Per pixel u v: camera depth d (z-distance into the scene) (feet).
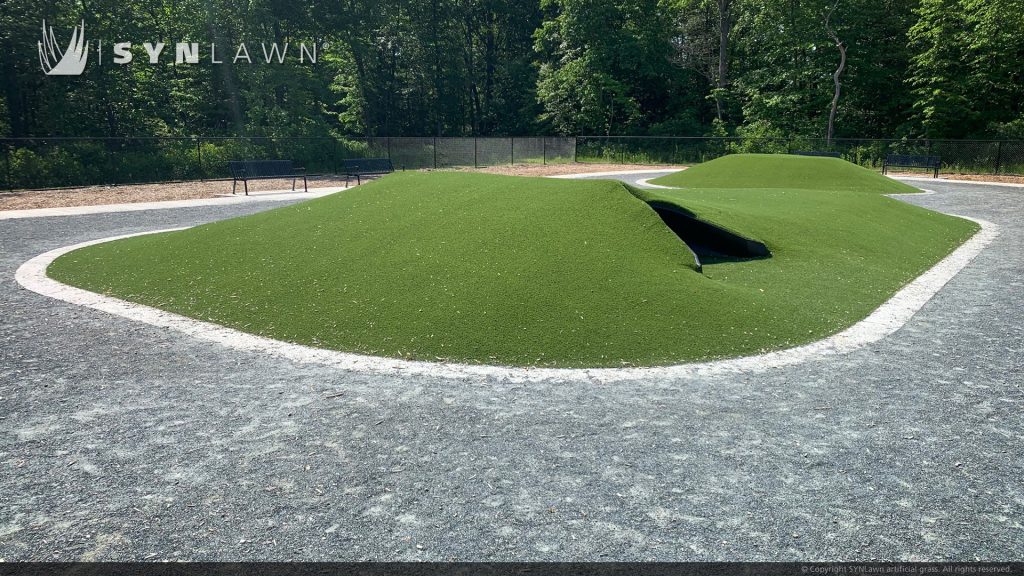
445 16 168.66
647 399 15.39
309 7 128.88
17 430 13.82
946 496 11.23
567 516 10.51
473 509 10.71
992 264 32.45
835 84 127.85
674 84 160.25
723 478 11.76
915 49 125.18
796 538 9.95
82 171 75.51
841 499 11.09
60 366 17.70
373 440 13.24
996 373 17.43
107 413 14.65
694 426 13.94
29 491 11.35
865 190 62.49
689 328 19.83
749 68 155.12
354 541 9.84
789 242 32.35
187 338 20.07
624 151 127.44
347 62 159.22
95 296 25.13
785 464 12.30
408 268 23.88
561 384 16.28
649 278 22.57
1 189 68.54
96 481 11.68
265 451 12.78
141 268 27.96
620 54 143.43
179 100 126.52
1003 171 98.32
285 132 119.03
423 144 113.29
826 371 17.44
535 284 21.84
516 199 28.55
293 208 33.58
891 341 20.12
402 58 165.37
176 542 9.87
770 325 20.71
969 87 113.29
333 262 25.44
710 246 31.45
